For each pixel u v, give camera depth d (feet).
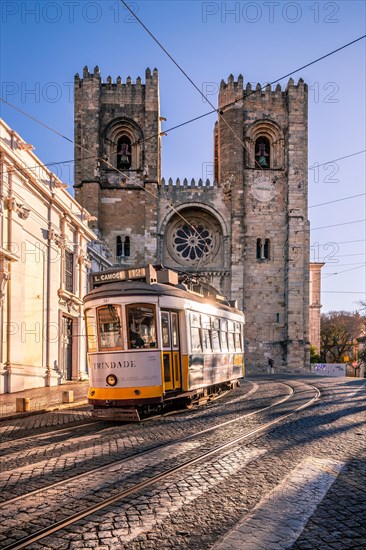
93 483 25.08
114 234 177.78
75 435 39.50
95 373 48.06
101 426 44.24
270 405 55.98
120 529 18.93
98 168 174.60
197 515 20.35
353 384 91.91
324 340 272.10
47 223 88.48
